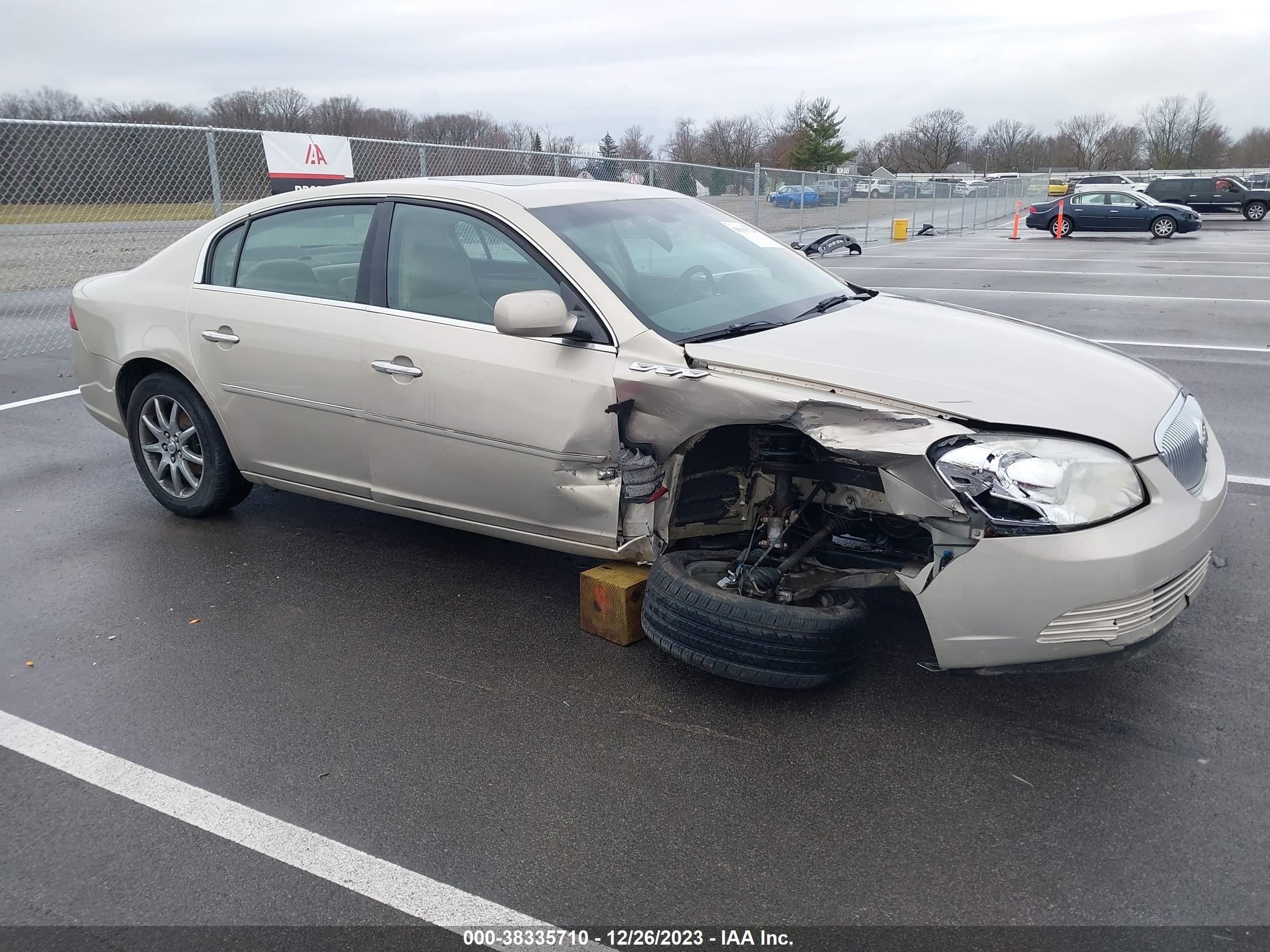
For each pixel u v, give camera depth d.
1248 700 3.26
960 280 16.17
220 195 10.50
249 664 3.64
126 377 4.96
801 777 2.92
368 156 12.31
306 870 2.57
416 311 3.89
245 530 4.96
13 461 6.17
